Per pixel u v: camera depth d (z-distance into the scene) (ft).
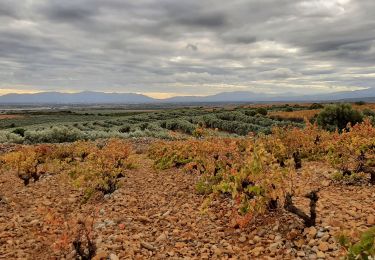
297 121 171.94
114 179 43.50
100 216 33.09
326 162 46.50
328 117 104.94
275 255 22.12
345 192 33.22
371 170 36.17
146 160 65.31
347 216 25.70
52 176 52.80
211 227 28.17
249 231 26.48
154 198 37.93
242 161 34.60
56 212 34.27
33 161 50.93
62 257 24.79
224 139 53.47
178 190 40.27
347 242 17.80
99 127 173.06
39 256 25.16
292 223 26.11
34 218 33.42
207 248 24.17
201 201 35.22
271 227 26.27
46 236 28.86
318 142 51.42
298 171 43.50
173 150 54.80
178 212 32.40
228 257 22.80
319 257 20.36
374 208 27.40
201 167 43.52
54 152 61.98
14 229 30.71
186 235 26.78
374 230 15.87
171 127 160.04
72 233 23.45
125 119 237.04
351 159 40.37
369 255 15.51
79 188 44.60
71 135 105.70
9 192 44.57
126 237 26.99
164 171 52.03
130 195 39.86
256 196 26.68
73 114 427.74
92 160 47.09
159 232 28.25
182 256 23.59
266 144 46.57
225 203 33.40
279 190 25.55
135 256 23.77
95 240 26.45
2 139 97.09
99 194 41.96
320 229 23.72
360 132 44.14
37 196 42.37
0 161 57.06
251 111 213.25
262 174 27.14
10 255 25.14
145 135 114.01
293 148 45.96
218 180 36.63
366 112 150.51
